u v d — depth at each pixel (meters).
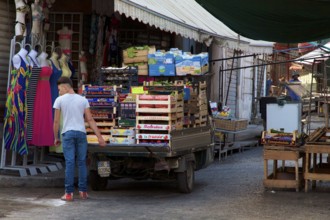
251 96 32.12
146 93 11.52
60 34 16.55
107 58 17.58
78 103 10.75
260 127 27.33
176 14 15.73
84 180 10.98
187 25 15.59
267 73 35.34
